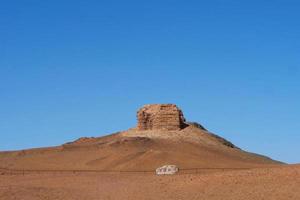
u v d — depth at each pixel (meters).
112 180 104.25
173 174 107.00
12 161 198.12
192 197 69.31
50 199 73.19
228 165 166.50
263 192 66.19
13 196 74.25
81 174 134.25
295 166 81.75
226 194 68.12
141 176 112.38
